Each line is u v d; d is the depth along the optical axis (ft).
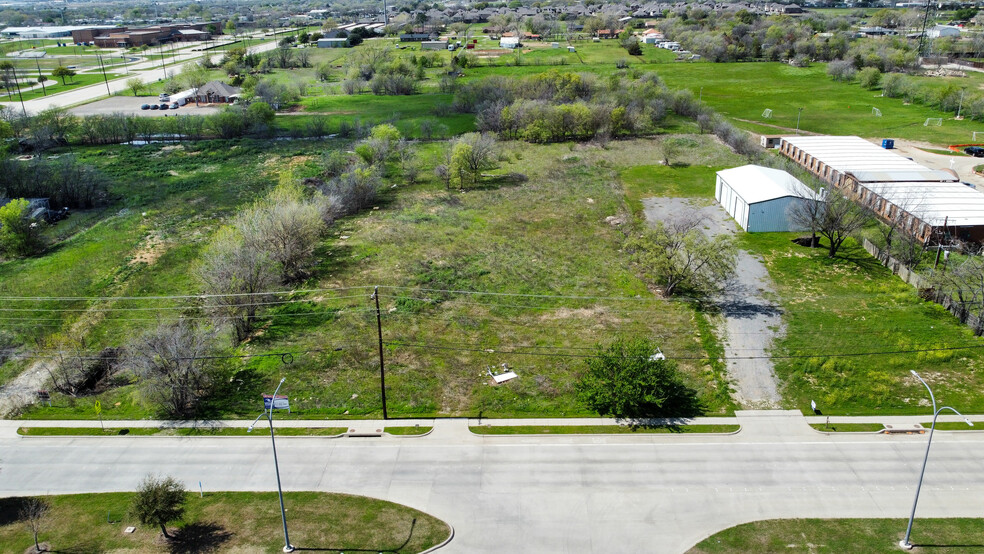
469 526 117.70
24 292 210.59
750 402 152.15
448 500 124.06
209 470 133.18
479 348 174.70
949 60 602.44
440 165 326.44
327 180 316.60
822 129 398.01
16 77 604.90
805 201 231.71
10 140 386.11
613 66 614.75
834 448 136.98
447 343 176.86
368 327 183.93
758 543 113.09
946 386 154.92
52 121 399.03
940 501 122.31
